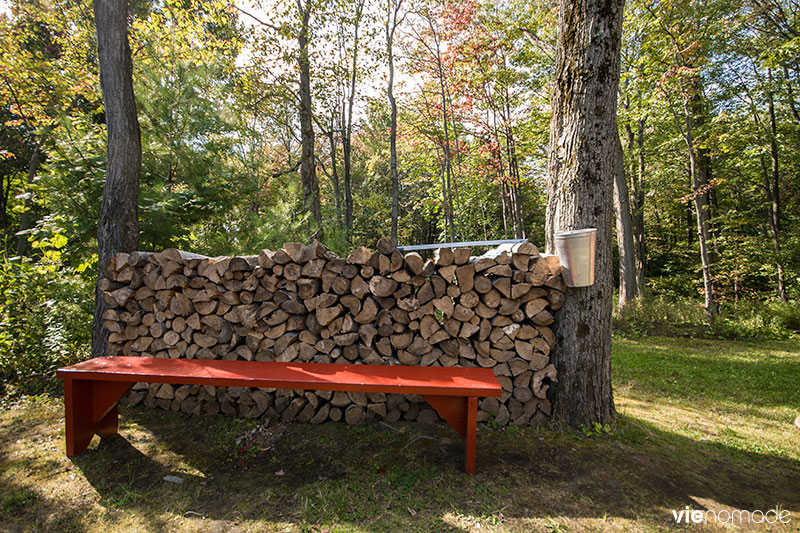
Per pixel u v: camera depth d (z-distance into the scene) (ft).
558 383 10.36
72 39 32.35
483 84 37.68
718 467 8.99
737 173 44.91
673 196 51.55
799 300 37.73
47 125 29.94
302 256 10.53
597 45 10.04
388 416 10.55
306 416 10.53
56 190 17.66
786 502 7.64
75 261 19.07
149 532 6.47
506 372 10.38
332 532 6.49
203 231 21.27
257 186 23.12
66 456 8.77
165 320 11.45
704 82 38.93
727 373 17.56
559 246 9.79
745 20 31.55
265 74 33.99
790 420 12.27
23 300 14.69
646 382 16.01
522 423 10.37
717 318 29.37
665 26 28.71
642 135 45.03
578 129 10.31
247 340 10.83
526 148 42.45
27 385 12.74
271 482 7.93
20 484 7.73
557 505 7.29
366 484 7.86
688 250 51.42
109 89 13.61
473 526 6.67
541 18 35.32
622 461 8.85
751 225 49.57
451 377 8.93
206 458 8.82
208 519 6.81
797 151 38.68
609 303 10.44
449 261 10.16
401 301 10.30
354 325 10.53
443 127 41.42
